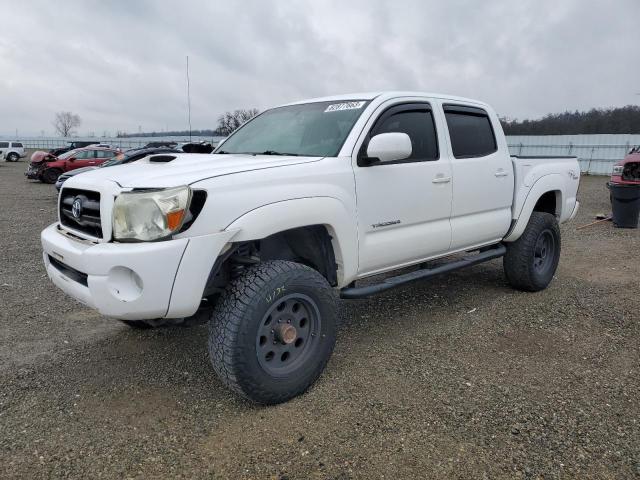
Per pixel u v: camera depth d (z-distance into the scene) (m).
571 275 6.20
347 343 4.09
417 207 3.96
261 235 2.93
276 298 2.97
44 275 6.28
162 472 2.50
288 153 3.81
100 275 2.70
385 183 3.69
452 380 3.42
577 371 3.56
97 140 63.72
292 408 3.08
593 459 2.57
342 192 3.39
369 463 2.54
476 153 4.62
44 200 16.14
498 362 3.71
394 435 2.78
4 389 3.35
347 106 3.95
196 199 2.75
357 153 3.55
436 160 4.17
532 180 5.16
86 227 3.07
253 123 4.58
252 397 2.98
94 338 4.22
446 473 2.47
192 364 3.72
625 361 3.73
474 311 4.83
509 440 2.73
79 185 3.12
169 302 2.71
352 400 3.16
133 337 4.23
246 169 3.05
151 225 2.67
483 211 4.66
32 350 3.98
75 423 2.94
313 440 2.74
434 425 2.87
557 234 5.50
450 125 4.39
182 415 3.02
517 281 5.33
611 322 4.53
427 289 5.56
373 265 3.73
